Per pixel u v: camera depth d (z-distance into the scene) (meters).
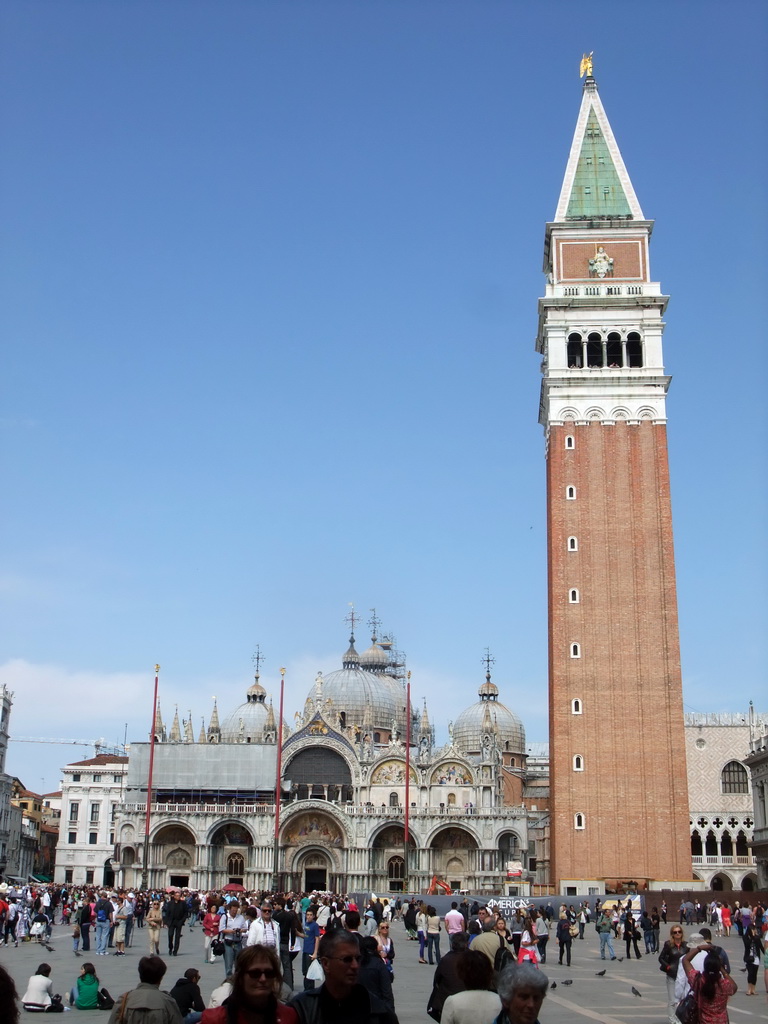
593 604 126.50
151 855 159.38
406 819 147.25
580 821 120.69
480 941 25.59
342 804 159.38
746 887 163.75
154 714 157.62
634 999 46.12
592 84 146.38
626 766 121.75
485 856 155.38
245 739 193.12
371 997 16.00
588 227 138.50
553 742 125.00
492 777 159.62
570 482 130.12
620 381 132.25
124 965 56.75
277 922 44.94
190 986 27.53
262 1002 14.39
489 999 17.72
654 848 119.62
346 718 187.38
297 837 159.88
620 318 135.12
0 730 179.00
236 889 69.94
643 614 126.00
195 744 165.88
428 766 161.00
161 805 160.88
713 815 166.62
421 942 63.66
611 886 118.31
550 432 132.62
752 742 146.12
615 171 141.25
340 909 70.81
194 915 105.06
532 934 54.22
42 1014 37.50
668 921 109.06
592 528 128.62
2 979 11.54
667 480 129.50
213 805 160.00
